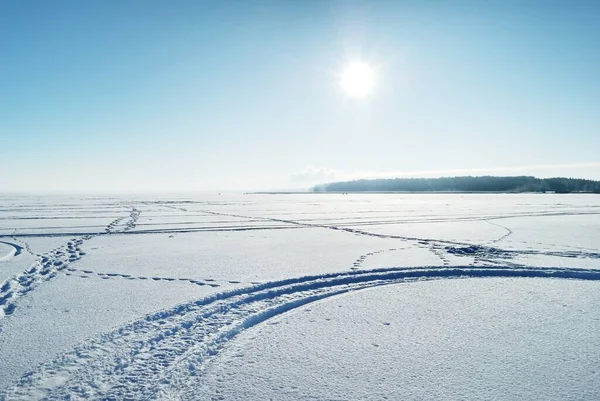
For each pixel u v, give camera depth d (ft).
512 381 13.58
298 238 51.39
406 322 19.56
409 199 225.15
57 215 95.25
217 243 46.65
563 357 15.56
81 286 25.80
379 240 48.98
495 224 69.82
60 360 14.82
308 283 26.86
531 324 19.36
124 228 64.08
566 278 29.48
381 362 15.02
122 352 15.57
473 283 27.73
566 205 140.97
